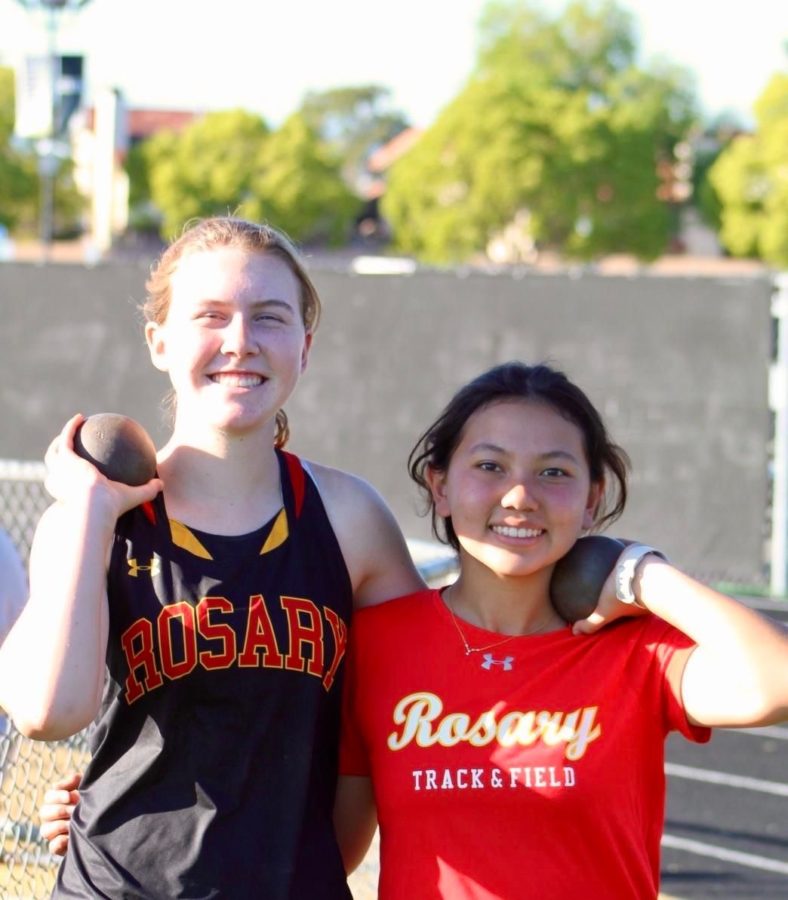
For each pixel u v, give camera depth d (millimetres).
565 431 2410
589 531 2607
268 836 2225
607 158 43938
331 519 2414
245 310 2326
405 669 2391
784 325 11188
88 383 12961
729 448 11289
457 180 44594
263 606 2264
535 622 2424
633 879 2266
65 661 2061
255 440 2350
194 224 2588
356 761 2453
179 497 2324
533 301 11797
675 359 11414
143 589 2250
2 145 41188
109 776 2262
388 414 12203
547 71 48219
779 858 5773
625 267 52875
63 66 17578
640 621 2375
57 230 45531
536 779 2252
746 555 11289
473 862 2236
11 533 8836
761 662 2115
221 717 2229
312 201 50156
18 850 3711
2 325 13141
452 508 2443
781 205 42594
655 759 2332
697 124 51531
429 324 12086
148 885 2178
